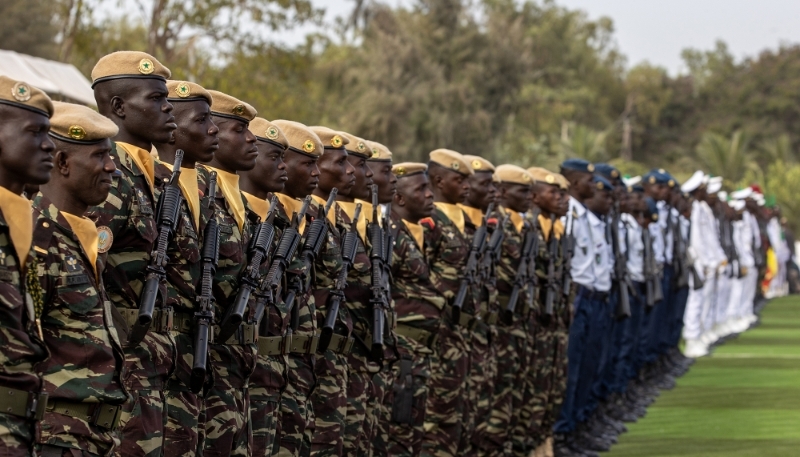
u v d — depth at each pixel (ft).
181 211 17.80
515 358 32.68
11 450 13.33
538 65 219.00
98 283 15.38
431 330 27.17
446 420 28.35
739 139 184.75
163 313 16.97
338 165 24.45
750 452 36.42
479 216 31.86
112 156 16.79
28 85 13.65
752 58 254.27
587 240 39.09
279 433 21.11
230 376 18.84
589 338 39.06
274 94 95.25
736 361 61.16
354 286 24.59
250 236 20.12
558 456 37.06
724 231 70.85
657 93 245.24
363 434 24.82
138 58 17.44
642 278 47.98
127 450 16.11
